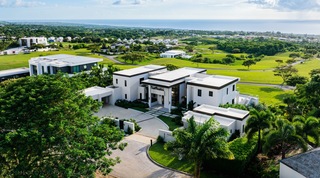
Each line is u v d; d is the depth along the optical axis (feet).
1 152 67.87
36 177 66.90
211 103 159.33
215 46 640.58
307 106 147.74
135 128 138.92
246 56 499.51
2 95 86.02
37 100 79.51
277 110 142.20
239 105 149.18
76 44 530.27
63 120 77.92
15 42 509.76
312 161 80.64
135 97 189.06
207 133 81.00
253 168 95.09
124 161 105.91
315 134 99.04
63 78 96.37
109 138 87.97
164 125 147.02
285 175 81.41
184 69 206.59
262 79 285.02
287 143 101.09
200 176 94.32
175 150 83.61
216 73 314.55
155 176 95.30
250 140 104.47
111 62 372.38
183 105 171.12
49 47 476.13
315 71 268.21
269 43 610.24
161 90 173.88
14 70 258.57
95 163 78.38
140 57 375.66
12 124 76.02
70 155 73.31
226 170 93.86
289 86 255.50
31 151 72.54
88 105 94.22
